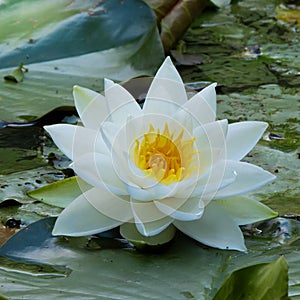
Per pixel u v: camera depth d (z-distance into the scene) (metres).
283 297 1.05
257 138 1.13
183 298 1.07
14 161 1.21
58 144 1.13
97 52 1.33
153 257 1.10
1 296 1.06
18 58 1.32
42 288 1.08
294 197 1.16
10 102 1.27
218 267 1.09
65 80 1.30
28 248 1.11
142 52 1.34
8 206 1.15
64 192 1.13
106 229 1.11
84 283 1.08
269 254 1.10
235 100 1.30
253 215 1.12
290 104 1.29
